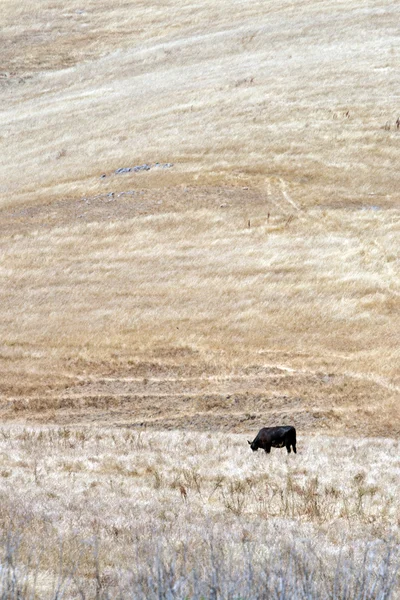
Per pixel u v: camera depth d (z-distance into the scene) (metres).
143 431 83.69
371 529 35.59
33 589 20.27
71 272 126.00
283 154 153.00
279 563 22.28
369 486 47.12
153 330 109.00
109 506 40.12
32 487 46.56
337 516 39.09
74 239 135.75
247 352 102.88
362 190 140.50
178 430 90.50
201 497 44.03
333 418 90.62
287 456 60.09
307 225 131.12
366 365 98.94
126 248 130.88
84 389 100.38
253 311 110.62
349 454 62.34
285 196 140.12
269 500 42.44
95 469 54.16
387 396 93.44
